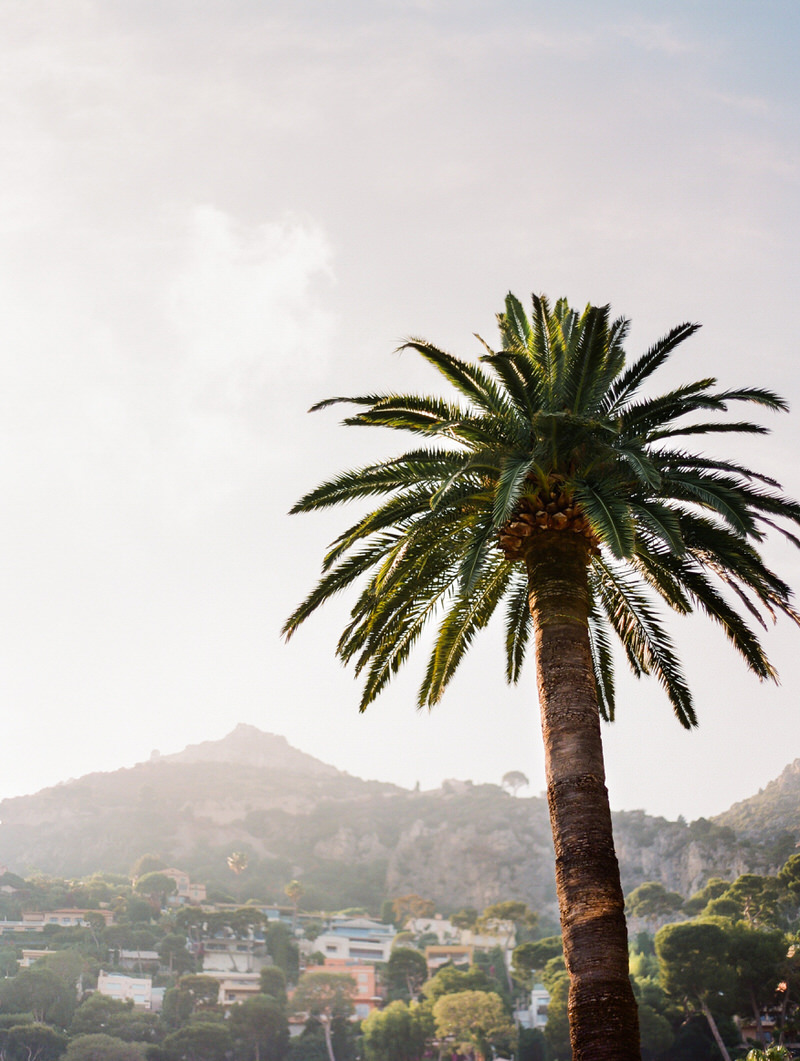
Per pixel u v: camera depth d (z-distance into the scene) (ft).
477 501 52.11
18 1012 547.08
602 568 57.11
